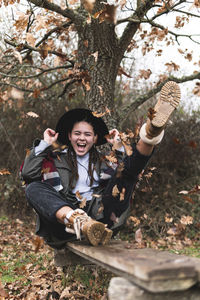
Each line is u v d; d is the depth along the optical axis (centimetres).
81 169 247
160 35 374
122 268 132
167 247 431
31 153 232
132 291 125
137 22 333
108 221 238
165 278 113
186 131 568
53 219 204
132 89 598
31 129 596
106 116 340
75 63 337
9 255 373
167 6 324
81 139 246
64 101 612
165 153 553
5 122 603
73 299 233
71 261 241
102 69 341
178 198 550
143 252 163
